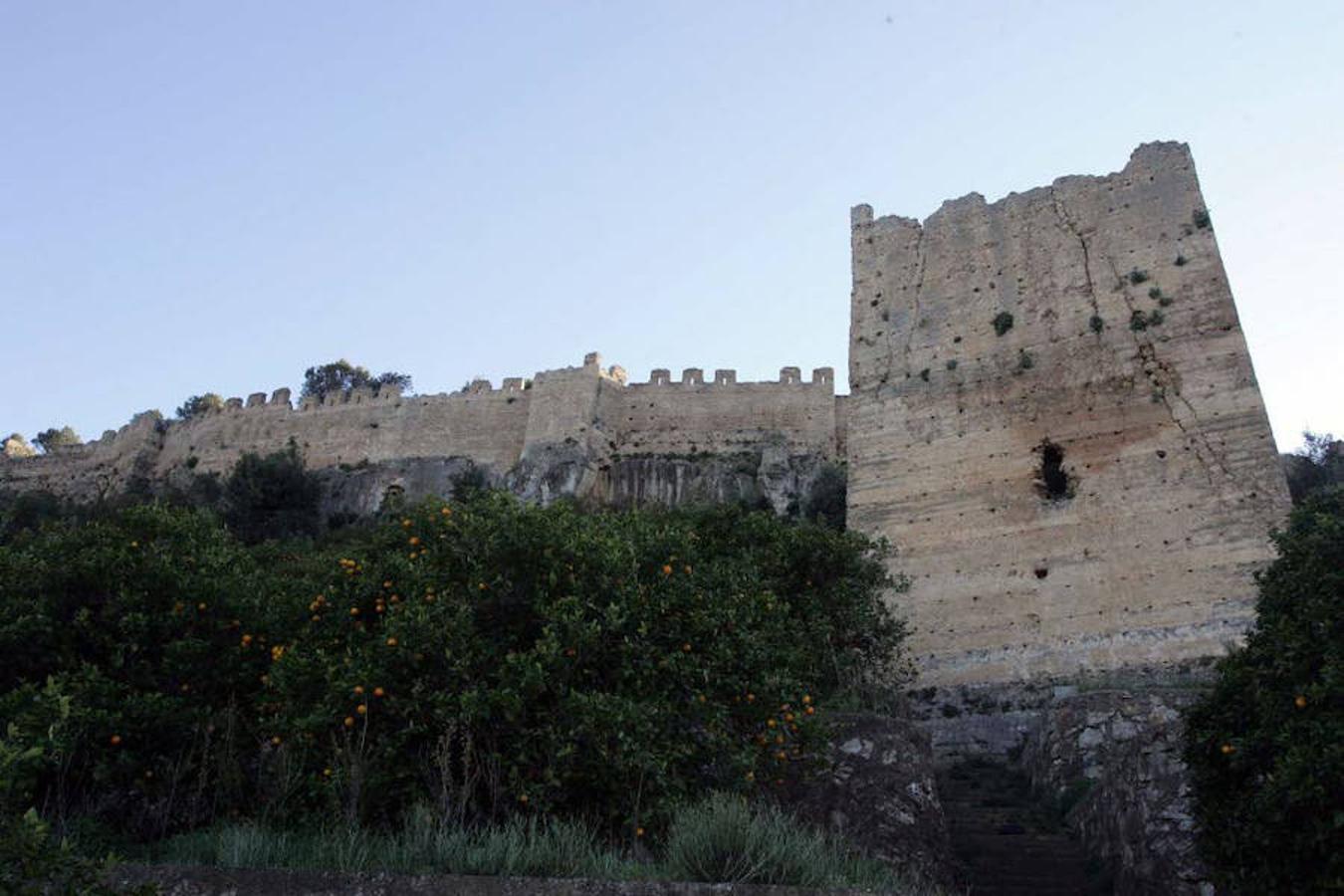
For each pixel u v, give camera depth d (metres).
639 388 76.06
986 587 38.84
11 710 17.00
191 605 20.59
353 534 67.25
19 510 69.44
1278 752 16.12
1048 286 44.88
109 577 20.50
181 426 87.69
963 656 37.56
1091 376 41.84
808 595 31.20
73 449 90.81
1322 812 14.85
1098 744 25.56
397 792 16.58
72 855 11.11
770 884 13.05
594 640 18.27
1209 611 35.34
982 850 21.86
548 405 74.88
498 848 14.05
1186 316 41.50
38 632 19.36
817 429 72.06
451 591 19.28
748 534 32.97
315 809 16.92
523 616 19.14
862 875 14.31
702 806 15.27
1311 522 19.44
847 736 21.31
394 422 80.12
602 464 72.50
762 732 19.02
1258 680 17.20
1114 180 46.00
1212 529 36.81
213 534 23.66
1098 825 21.33
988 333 45.00
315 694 18.16
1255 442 37.78
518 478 71.56
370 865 13.88
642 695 18.23
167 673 19.66
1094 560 37.88
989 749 34.09
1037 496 40.12
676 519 33.66
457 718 16.81
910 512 41.97
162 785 18.03
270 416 84.06
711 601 20.66
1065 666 36.06
